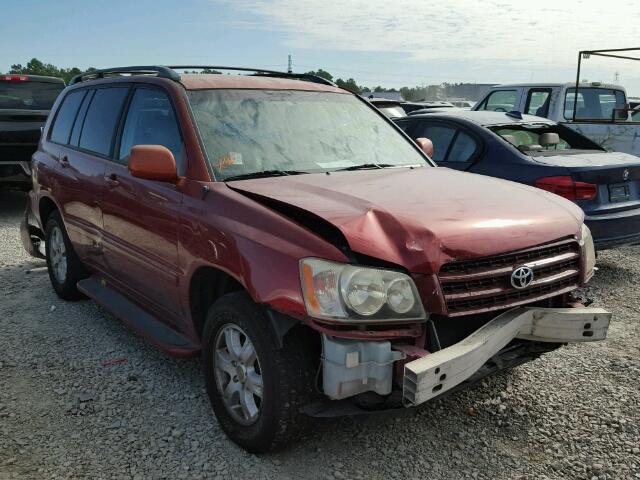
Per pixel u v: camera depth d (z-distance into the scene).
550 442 3.41
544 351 3.45
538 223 3.27
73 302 5.67
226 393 3.38
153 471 3.12
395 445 3.36
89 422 3.58
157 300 4.09
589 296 5.98
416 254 2.87
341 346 2.76
